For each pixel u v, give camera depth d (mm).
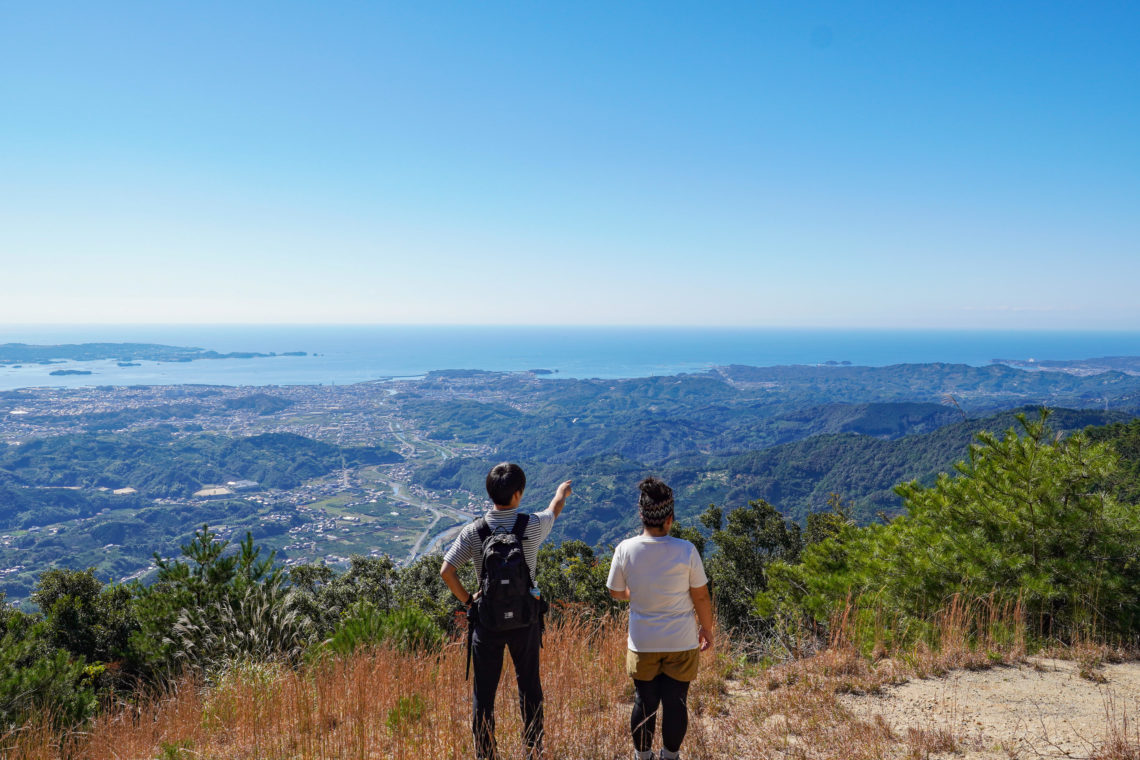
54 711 5109
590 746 3410
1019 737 3361
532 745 3061
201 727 4477
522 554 3004
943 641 5066
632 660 2996
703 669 4977
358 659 5125
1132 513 5414
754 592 15016
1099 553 5375
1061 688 4117
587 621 5637
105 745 4414
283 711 4367
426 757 3338
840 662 4879
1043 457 5832
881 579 6266
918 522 6680
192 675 6281
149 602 7555
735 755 3381
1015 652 4809
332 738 3770
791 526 22484
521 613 2930
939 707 3900
